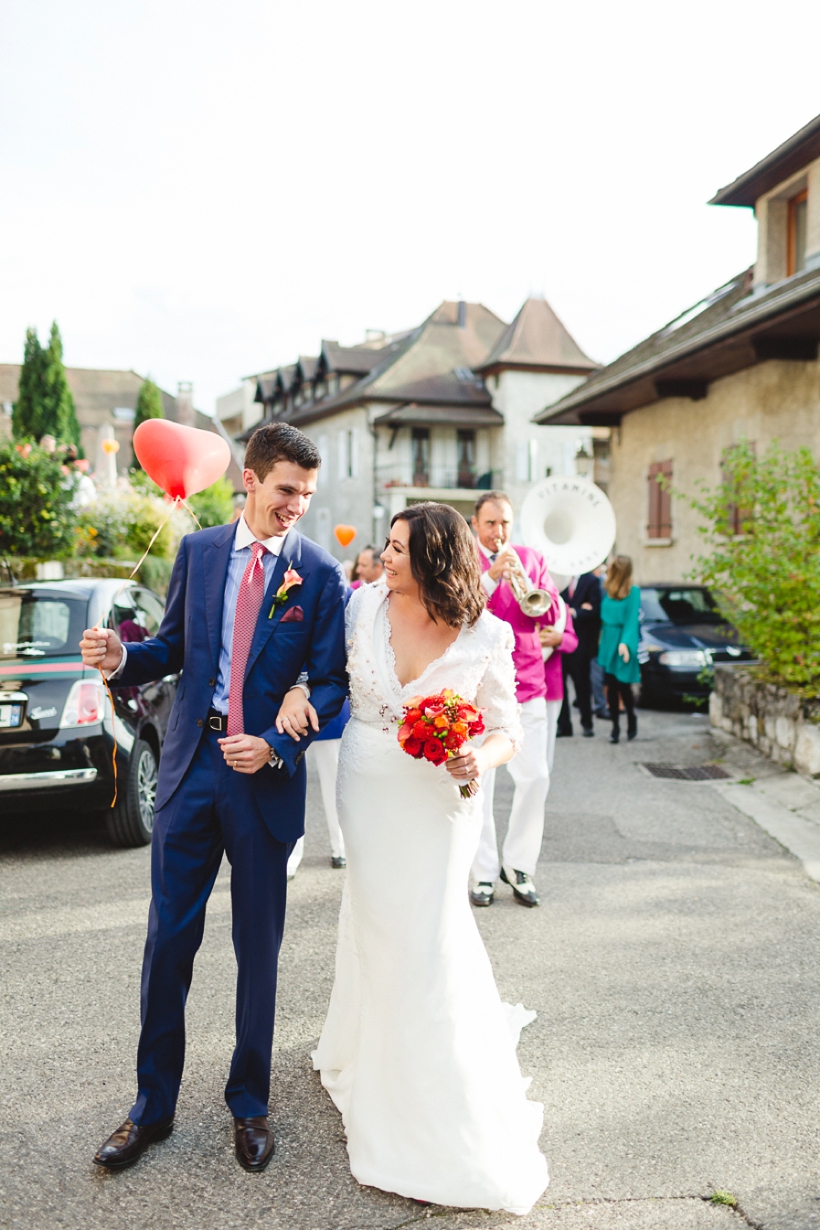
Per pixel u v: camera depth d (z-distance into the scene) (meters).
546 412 18.75
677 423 15.66
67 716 5.54
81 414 52.03
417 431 38.03
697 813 6.59
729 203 14.24
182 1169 2.65
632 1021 3.52
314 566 2.82
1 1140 2.79
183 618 2.89
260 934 2.75
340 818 2.80
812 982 3.86
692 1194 2.54
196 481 3.28
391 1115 2.59
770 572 7.89
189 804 2.74
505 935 4.38
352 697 2.78
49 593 6.08
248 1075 2.78
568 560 6.18
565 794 7.21
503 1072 2.68
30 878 5.29
